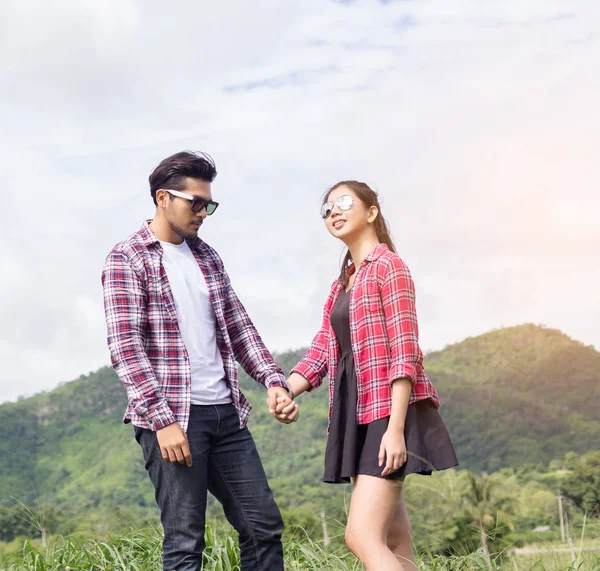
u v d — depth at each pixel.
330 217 2.89
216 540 3.66
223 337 2.83
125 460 102.12
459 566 2.96
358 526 2.53
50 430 118.50
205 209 2.78
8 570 3.51
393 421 2.55
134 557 3.68
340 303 2.82
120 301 2.64
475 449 79.75
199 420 2.67
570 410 87.06
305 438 64.50
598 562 2.74
